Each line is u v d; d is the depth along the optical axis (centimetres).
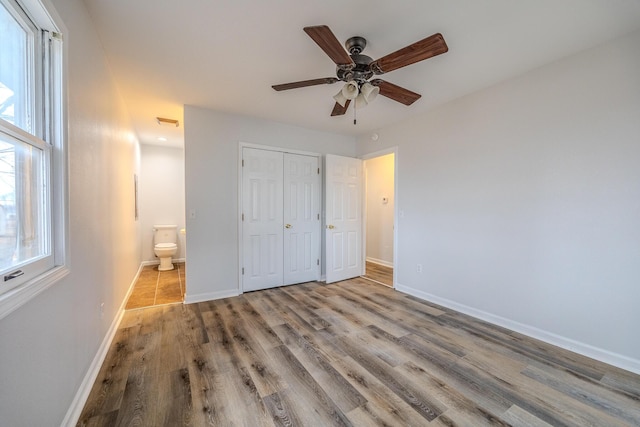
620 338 189
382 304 311
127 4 158
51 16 116
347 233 421
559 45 197
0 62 94
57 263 125
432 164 319
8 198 96
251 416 142
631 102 184
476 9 161
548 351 210
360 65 184
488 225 264
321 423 138
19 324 94
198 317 271
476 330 245
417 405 151
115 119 249
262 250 363
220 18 170
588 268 203
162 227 514
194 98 290
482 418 142
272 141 368
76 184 146
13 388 90
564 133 214
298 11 164
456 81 251
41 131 122
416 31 183
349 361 194
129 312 284
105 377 173
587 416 144
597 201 199
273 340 224
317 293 351
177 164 545
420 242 334
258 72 236
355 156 446
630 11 162
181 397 156
